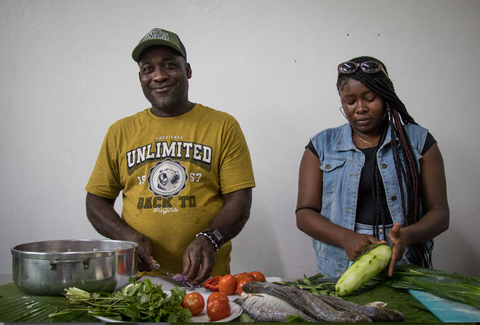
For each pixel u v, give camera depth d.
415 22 2.08
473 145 2.06
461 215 2.06
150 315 0.77
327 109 2.11
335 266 1.35
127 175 1.46
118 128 1.52
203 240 1.22
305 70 2.12
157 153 1.44
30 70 2.13
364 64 1.27
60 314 0.78
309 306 0.79
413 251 1.28
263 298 0.84
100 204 1.47
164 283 1.15
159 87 1.43
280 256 2.13
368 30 2.09
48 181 2.13
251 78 2.13
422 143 1.35
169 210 1.38
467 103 2.07
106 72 2.15
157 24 2.15
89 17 2.14
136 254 1.05
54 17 2.14
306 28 2.12
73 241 1.12
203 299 0.85
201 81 2.14
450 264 2.06
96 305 0.79
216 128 1.47
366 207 1.36
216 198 1.46
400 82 2.08
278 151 2.13
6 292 0.99
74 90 2.14
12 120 2.12
